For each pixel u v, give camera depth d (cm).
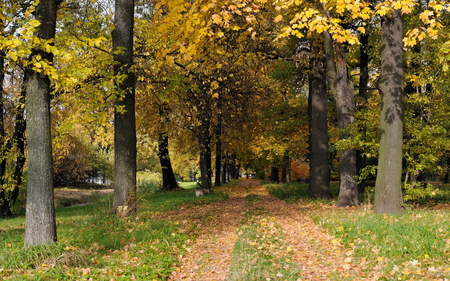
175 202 1797
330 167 3078
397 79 993
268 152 2862
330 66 1343
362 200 1441
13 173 1599
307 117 2089
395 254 578
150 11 1664
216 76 1351
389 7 796
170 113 2041
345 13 1166
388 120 996
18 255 583
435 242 610
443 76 1103
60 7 888
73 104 1223
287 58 1650
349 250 657
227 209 1450
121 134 1118
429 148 1128
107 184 5597
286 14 1133
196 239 845
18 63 670
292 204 1522
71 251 623
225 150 2983
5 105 1539
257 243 774
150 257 630
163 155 2780
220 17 775
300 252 698
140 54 1340
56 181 4462
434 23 767
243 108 2008
